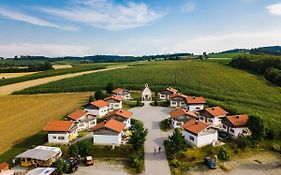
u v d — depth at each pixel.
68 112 103.38
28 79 175.00
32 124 89.62
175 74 183.62
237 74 184.62
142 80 164.12
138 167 60.28
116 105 107.06
